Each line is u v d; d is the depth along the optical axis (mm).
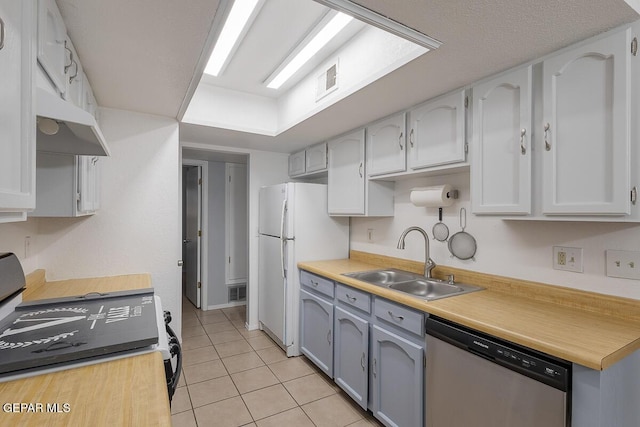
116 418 664
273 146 3357
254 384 2391
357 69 1968
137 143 2242
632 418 1157
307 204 2961
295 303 2883
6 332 1012
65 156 1419
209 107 2699
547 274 1634
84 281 1957
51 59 1032
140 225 2242
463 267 2066
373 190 2514
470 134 1717
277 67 2377
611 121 1185
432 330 1526
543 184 1377
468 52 1395
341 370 2260
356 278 2268
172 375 1097
